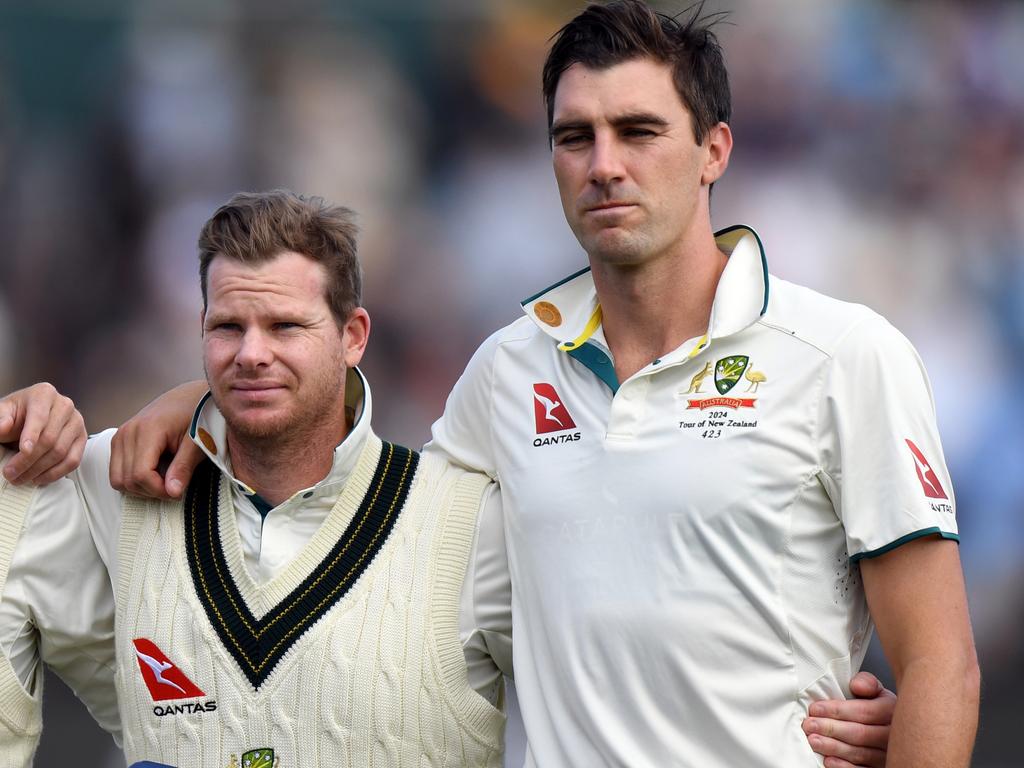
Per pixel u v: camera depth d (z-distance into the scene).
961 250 31.98
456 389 12.00
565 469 10.85
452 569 11.29
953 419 29.72
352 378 11.82
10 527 11.53
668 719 10.34
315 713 10.88
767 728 10.26
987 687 26.56
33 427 11.36
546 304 11.41
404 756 10.95
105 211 31.69
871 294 31.42
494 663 11.58
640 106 10.44
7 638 11.50
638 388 10.73
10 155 31.61
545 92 10.98
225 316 10.94
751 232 10.98
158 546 11.41
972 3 33.66
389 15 33.28
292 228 11.03
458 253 32.28
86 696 12.30
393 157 32.91
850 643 10.54
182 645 11.11
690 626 10.26
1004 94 33.19
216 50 32.56
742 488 10.28
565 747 10.56
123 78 32.22
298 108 32.59
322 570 11.17
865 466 10.20
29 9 31.88
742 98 32.69
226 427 11.54
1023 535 28.80
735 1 33.12
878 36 33.28
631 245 10.52
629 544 10.48
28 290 31.06
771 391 10.41
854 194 32.28
